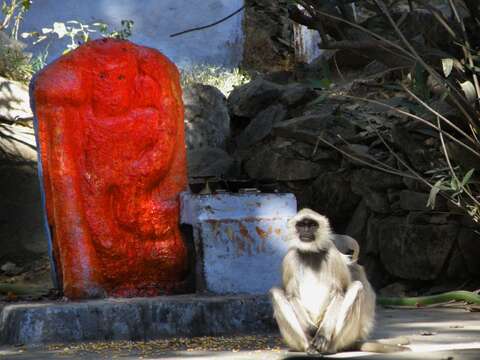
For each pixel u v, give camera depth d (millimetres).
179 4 25453
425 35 14594
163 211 12602
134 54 12727
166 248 12617
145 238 12547
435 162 16062
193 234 12461
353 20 12938
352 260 9539
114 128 12391
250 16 26328
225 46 25875
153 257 12547
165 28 25297
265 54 26281
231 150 21109
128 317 10961
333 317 8703
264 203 12336
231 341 10602
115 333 10891
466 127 15195
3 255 18094
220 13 25891
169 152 12656
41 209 18922
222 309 11234
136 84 12648
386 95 19672
